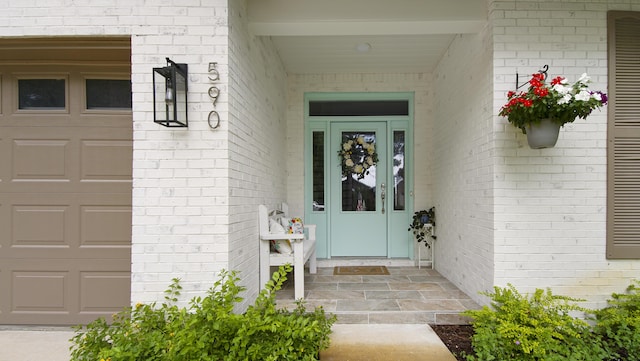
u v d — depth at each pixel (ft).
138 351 6.15
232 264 8.02
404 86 15.16
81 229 8.86
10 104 8.95
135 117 7.84
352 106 15.37
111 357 6.10
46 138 8.93
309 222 15.23
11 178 8.87
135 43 7.88
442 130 13.35
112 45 8.27
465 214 10.77
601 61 8.98
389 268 14.14
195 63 7.84
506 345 6.99
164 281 7.72
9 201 8.84
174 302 7.68
